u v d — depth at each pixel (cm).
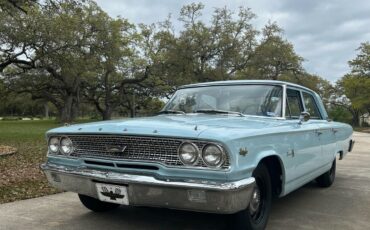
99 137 434
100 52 3453
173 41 4550
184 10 4438
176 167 388
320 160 640
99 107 5453
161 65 4612
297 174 536
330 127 687
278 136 470
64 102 5169
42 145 1712
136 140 410
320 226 512
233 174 377
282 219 543
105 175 416
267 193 464
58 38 2652
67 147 464
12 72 4412
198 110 553
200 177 381
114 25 3681
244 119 491
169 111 573
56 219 534
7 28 2614
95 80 4875
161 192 389
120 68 4650
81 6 2034
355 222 532
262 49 4703
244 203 391
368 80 5309
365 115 8794
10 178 836
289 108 571
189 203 383
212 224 506
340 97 8025
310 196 688
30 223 516
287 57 4931
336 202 644
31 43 2678
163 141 396
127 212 563
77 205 611
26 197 668
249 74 4681
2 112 10888
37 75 4444
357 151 1579
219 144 374
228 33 4453
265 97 545
